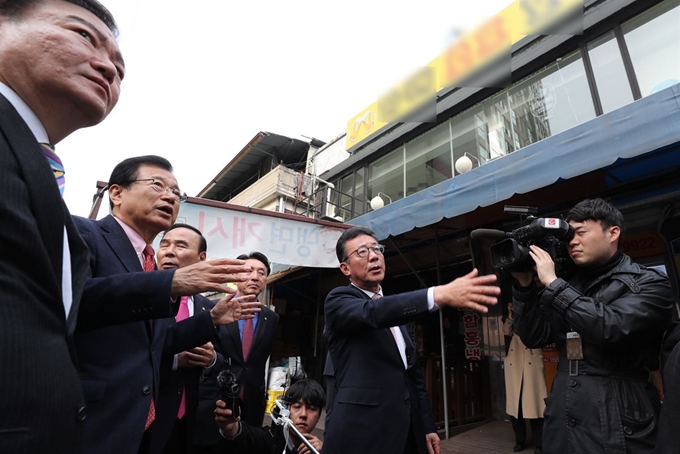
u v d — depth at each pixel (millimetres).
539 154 3494
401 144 8211
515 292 1961
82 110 1025
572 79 5332
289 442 2170
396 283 7434
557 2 5418
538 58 5754
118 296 1205
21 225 709
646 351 1533
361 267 2160
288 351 8555
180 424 2092
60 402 735
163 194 1773
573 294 1589
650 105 2863
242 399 2875
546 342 1937
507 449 4484
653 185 4008
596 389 1523
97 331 1365
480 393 6031
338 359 2064
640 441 1409
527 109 5863
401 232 4629
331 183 9977
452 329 6445
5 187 715
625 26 4879
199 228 4094
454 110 7055
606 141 3062
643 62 4633
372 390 1873
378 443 1773
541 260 1742
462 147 6867
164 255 2531
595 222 1701
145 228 1771
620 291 1606
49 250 806
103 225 1619
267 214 4457
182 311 2584
